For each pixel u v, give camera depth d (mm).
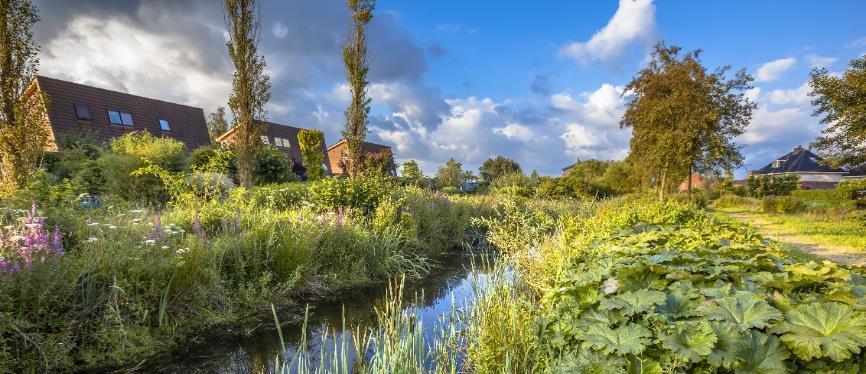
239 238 5367
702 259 2949
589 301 2453
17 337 3051
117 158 10164
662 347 1892
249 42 11039
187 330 3945
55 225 4422
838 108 12406
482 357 2840
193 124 25578
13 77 7398
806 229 12531
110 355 3350
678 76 17688
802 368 1671
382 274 6680
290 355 3607
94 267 3674
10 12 7387
